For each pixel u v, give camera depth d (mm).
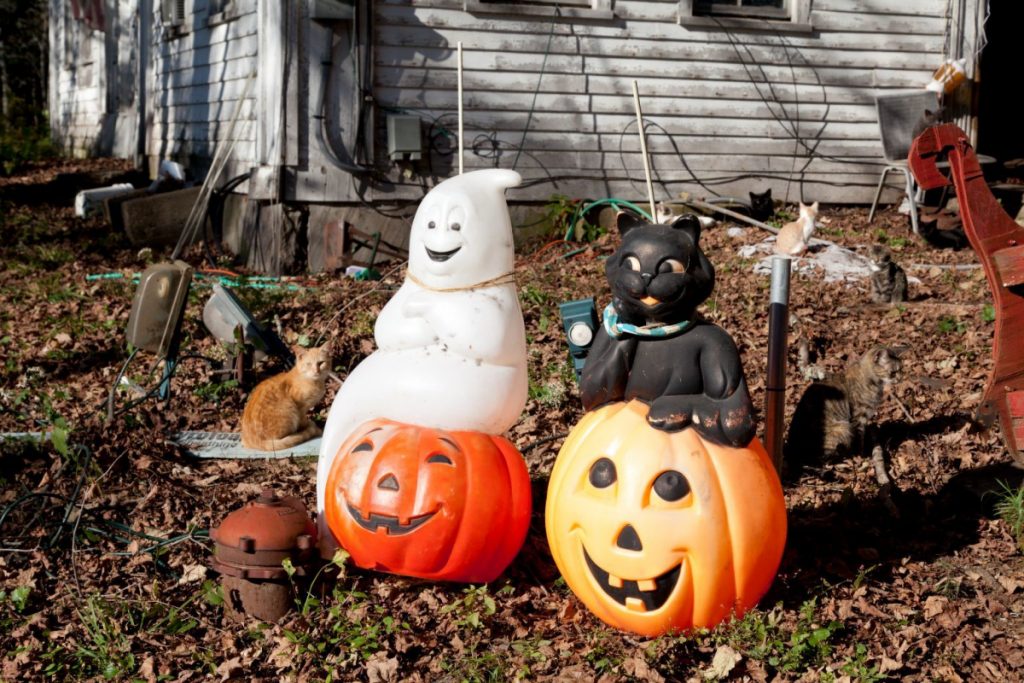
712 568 3725
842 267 10453
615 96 12664
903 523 5074
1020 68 18703
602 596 3914
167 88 16422
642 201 12914
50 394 7305
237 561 4109
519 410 4426
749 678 3727
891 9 13266
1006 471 5449
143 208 13109
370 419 4410
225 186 12398
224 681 3777
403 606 4312
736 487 3744
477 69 12148
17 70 37938
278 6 11219
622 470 3777
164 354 6961
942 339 8164
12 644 4062
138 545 4805
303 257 11656
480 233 4250
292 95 11375
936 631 4039
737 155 13172
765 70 13070
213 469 5914
